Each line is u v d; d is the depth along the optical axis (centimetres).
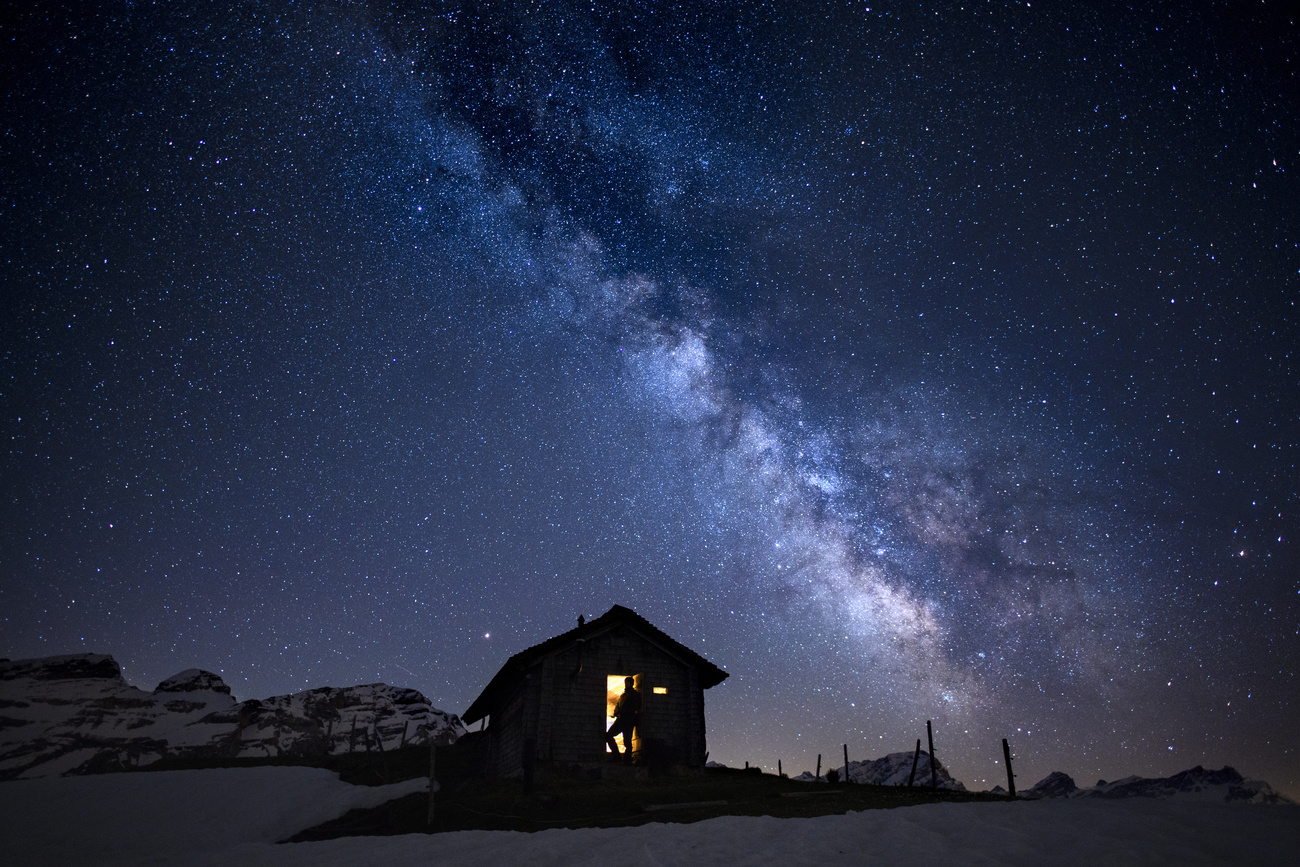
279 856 1313
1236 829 949
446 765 2734
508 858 1105
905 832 1073
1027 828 1049
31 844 1894
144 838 1905
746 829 1209
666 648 2338
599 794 1689
